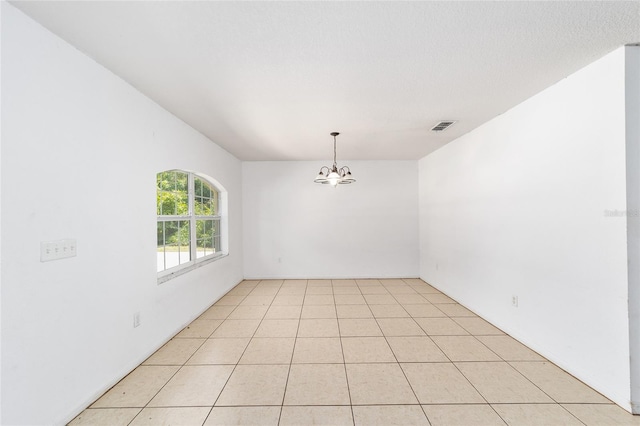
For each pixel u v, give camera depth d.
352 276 5.57
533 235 2.55
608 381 1.91
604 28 1.60
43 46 1.58
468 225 3.68
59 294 1.67
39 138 1.56
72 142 1.77
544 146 2.42
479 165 3.41
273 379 2.16
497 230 3.07
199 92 2.43
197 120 3.14
